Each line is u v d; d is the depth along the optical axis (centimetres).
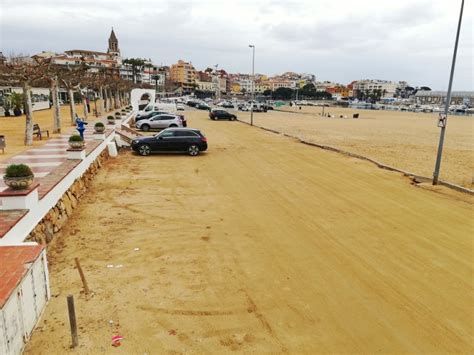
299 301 701
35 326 595
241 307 677
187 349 563
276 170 1892
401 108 12838
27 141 1941
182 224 1087
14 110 3869
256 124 4812
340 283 771
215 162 2073
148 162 2036
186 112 6656
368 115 8525
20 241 762
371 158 2331
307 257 889
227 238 993
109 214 1159
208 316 647
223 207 1259
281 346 575
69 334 584
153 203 1284
